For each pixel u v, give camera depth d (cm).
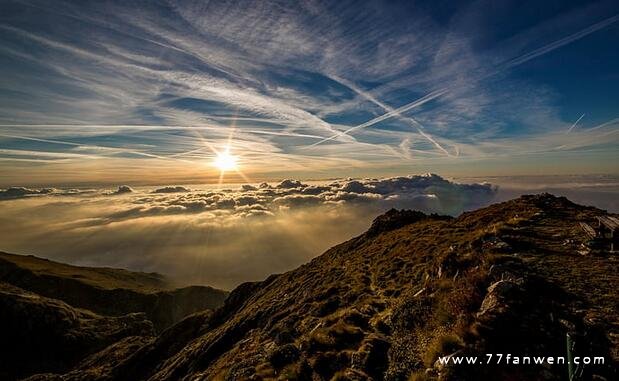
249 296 6359
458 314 1307
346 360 1405
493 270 1497
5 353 10456
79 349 11169
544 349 996
